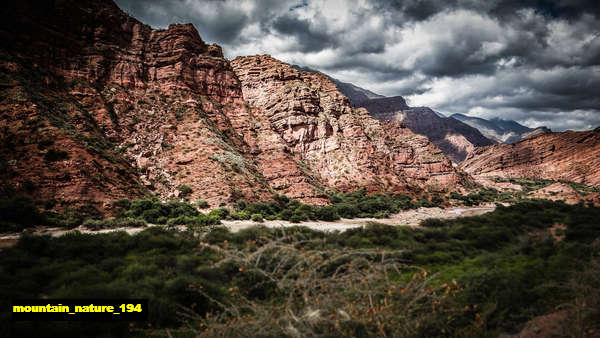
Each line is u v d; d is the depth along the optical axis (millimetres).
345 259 10539
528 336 6605
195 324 8258
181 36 81188
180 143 63312
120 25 73125
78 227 32781
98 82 64312
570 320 6438
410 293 6504
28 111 44250
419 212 69750
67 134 44594
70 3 64312
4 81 46656
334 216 54781
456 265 14281
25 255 14266
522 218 25312
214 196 51469
